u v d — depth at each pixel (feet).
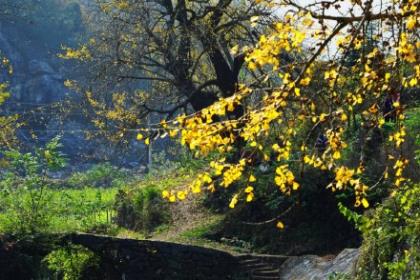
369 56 17.40
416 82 17.10
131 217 99.86
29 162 79.71
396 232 35.32
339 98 17.93
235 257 74.90
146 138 17.26
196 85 107.86
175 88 101.35
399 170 18.88
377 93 17.83
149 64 96.27
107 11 96.48
